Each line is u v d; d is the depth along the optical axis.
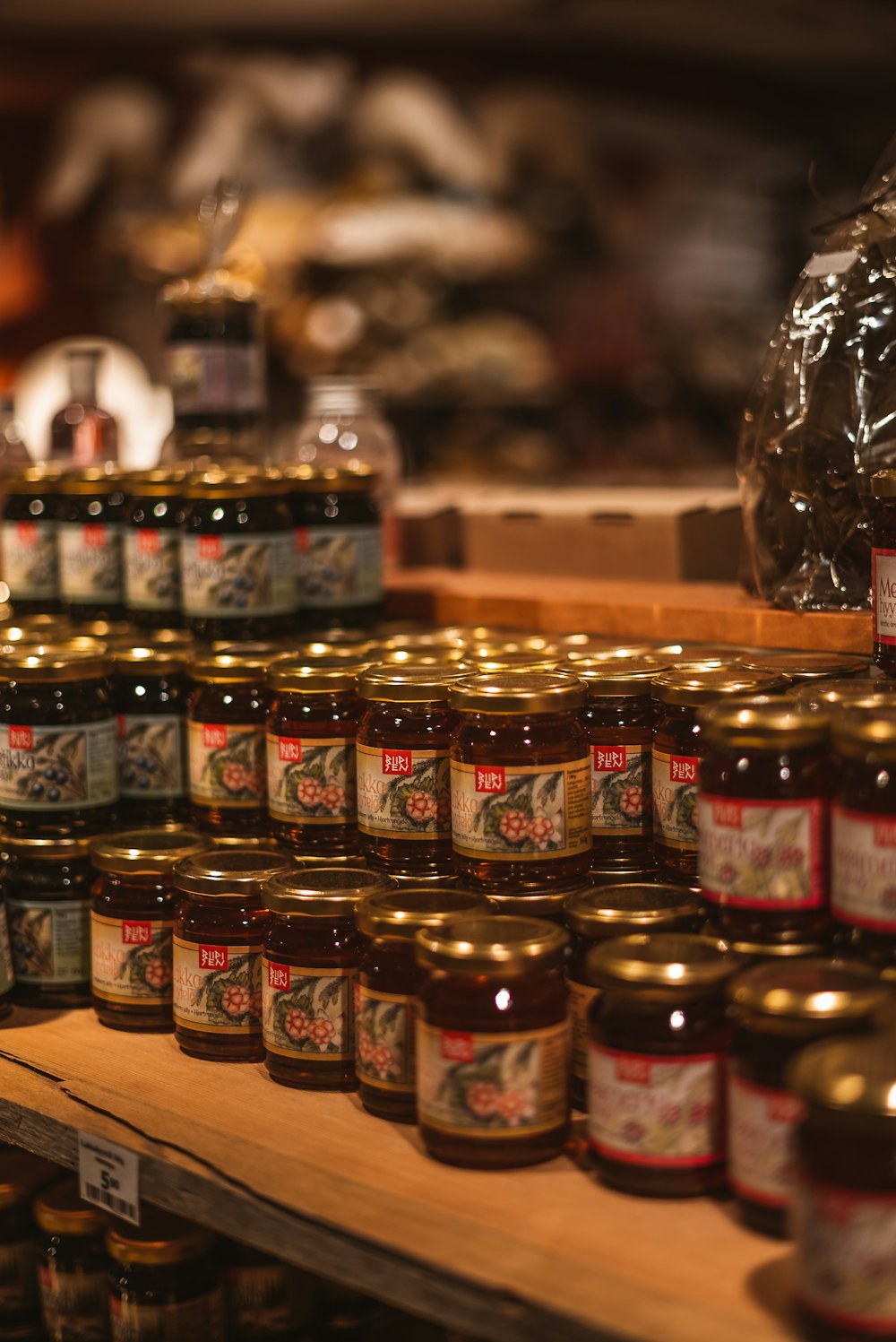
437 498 2.47
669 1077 1.03
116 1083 1.32
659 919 1.15
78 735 1.51
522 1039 1.09
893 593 1.25
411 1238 1.01
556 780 1.23
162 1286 1.46
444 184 4.18
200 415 1.84
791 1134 0.94
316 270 3.84
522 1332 0.94
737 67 5.06
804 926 1.07
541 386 4.30
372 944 1.22
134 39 4.59
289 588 1.67
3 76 4.50
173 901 1.44
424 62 4.80
